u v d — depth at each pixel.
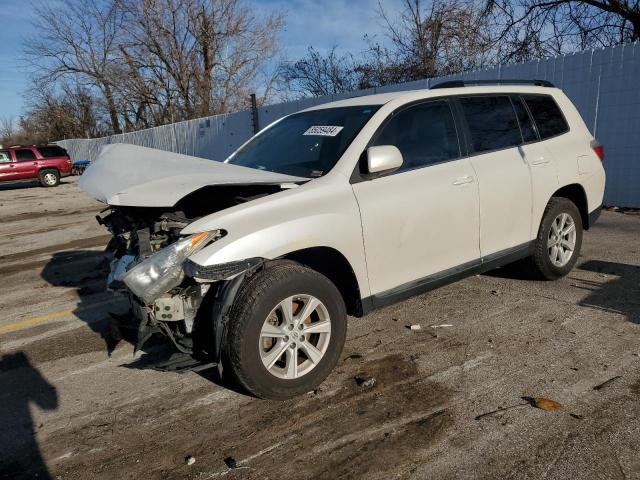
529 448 2.84
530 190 4.86
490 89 4.89
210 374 3.92
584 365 3.69
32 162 24.94
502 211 4.63
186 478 2.77
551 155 5.12
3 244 9.87
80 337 4.78
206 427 3.22
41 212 14.95
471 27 17.00
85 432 3.25
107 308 5.53
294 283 3.32
